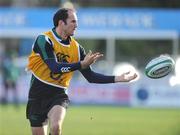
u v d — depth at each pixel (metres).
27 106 27.36
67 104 26.86
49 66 25.78
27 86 85.12
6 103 81.81
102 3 107.88
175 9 99.38
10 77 77.94
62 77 26.86
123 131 51.50
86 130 51.97
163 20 90.06
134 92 84.19
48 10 88.00
